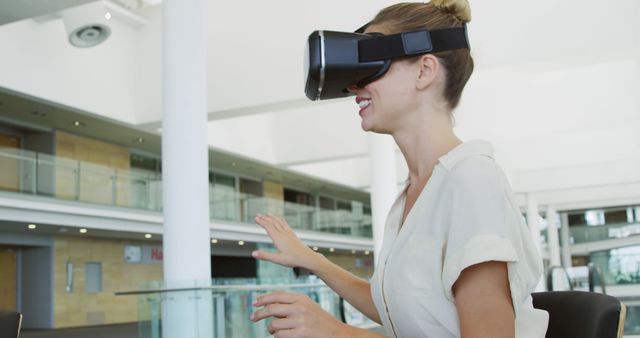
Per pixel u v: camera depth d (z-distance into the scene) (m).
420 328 0.83
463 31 0.90
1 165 13.40
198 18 7.08
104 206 15.39
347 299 1.21
